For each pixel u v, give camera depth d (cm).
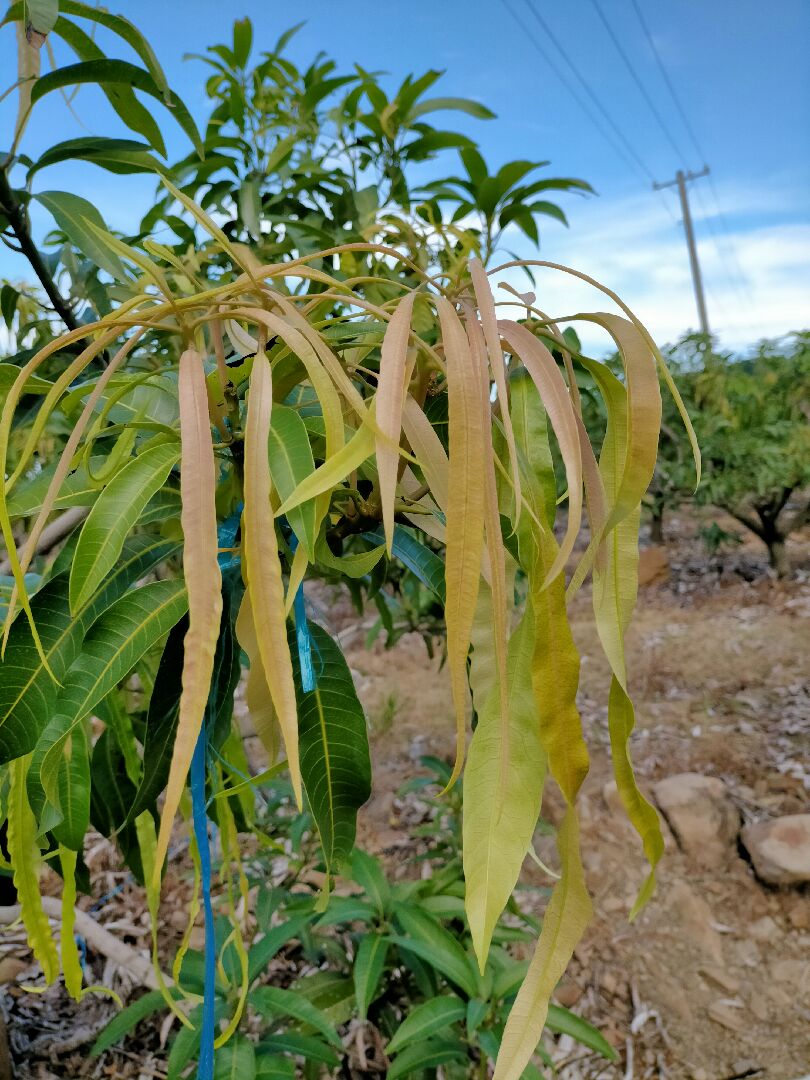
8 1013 157
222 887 141
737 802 274
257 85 157
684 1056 176
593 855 245
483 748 42
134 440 50
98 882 209
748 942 212
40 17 64
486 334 35
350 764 54
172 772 32
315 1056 104
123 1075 145
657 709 350
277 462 40
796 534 663
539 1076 104
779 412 525
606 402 44
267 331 40
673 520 742
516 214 157
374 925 128
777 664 389
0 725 46
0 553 116
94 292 101
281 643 35
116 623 47
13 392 35
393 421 34
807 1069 172
